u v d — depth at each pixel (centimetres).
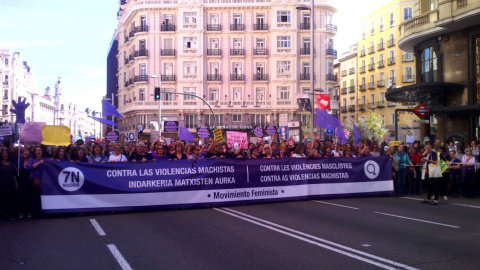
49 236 888
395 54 5962
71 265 679
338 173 1454
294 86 5338
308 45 5388
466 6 2069
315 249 755
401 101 2783
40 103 13562
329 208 1232
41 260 708
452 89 2323
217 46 5419
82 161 1245
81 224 1017
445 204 1332
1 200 1083
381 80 6269
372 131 5747
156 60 5412
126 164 1186
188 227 961
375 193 1501
